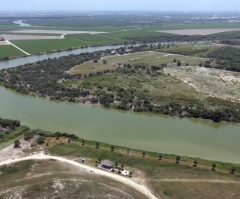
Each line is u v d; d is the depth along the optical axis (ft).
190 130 320.91
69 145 276.00
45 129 315.17
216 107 372.17
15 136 291.58
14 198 194.90
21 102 391.65
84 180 217.36
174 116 355.36
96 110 370.12
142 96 405.59
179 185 217.15
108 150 268.21
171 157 258.57
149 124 333.01
